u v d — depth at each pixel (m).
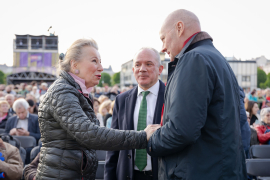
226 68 1.54
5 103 5.71
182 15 1.69
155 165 2.06
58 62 1.77
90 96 1.85
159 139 1.50
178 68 1.50
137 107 2.30
